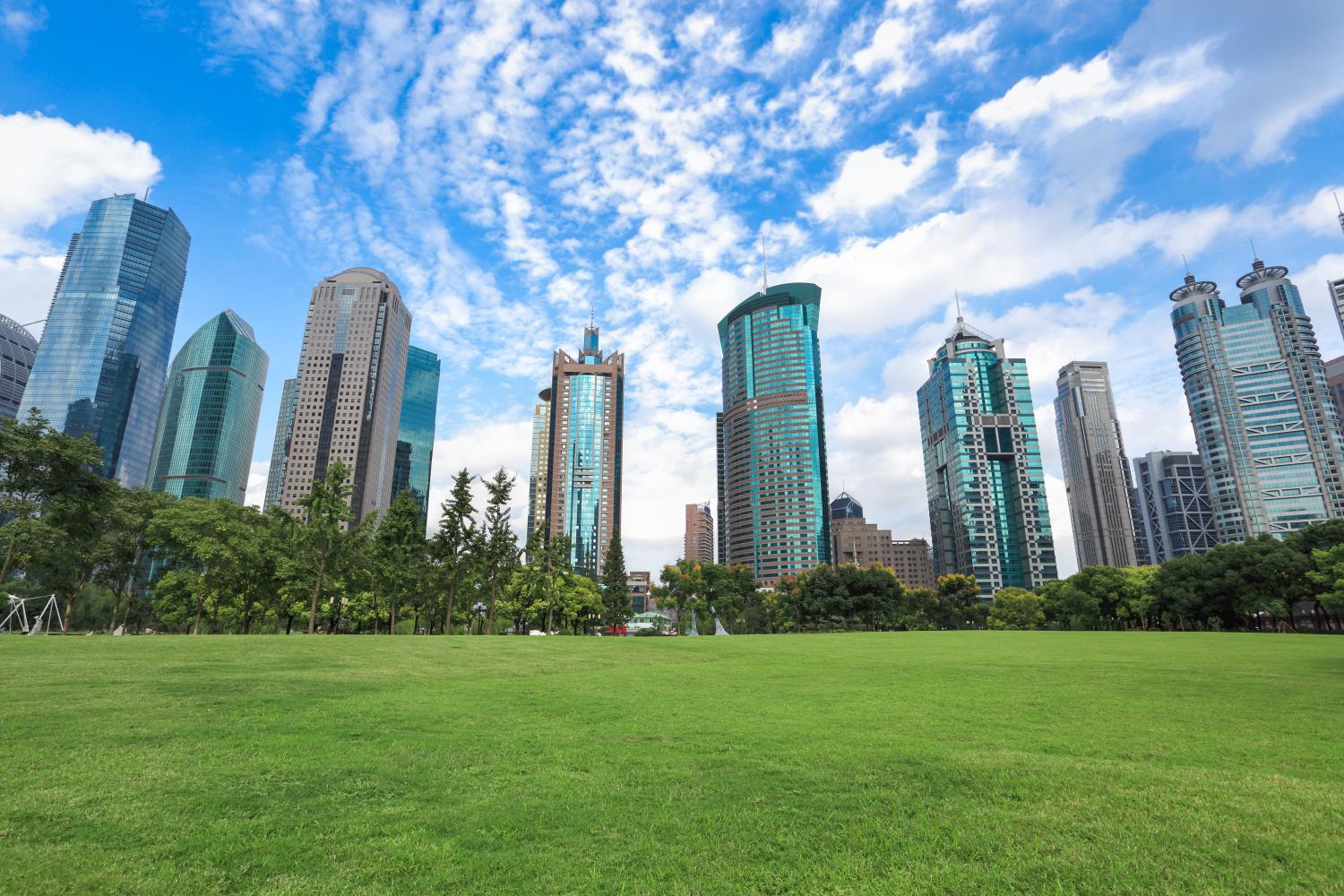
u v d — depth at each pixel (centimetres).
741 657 3316
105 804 835
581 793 930
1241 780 984
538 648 3700
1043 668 2630
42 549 4500
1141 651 3609
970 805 884
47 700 1470
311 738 1212
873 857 722
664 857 722
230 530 5866
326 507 5194
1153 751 1190
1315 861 687
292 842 740
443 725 1380
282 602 6938
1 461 4222
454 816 831
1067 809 861
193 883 642
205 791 898
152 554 6191
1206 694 1905
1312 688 2008
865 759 1122
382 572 6197
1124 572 10894
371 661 2609
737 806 879
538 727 1389
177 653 2570
